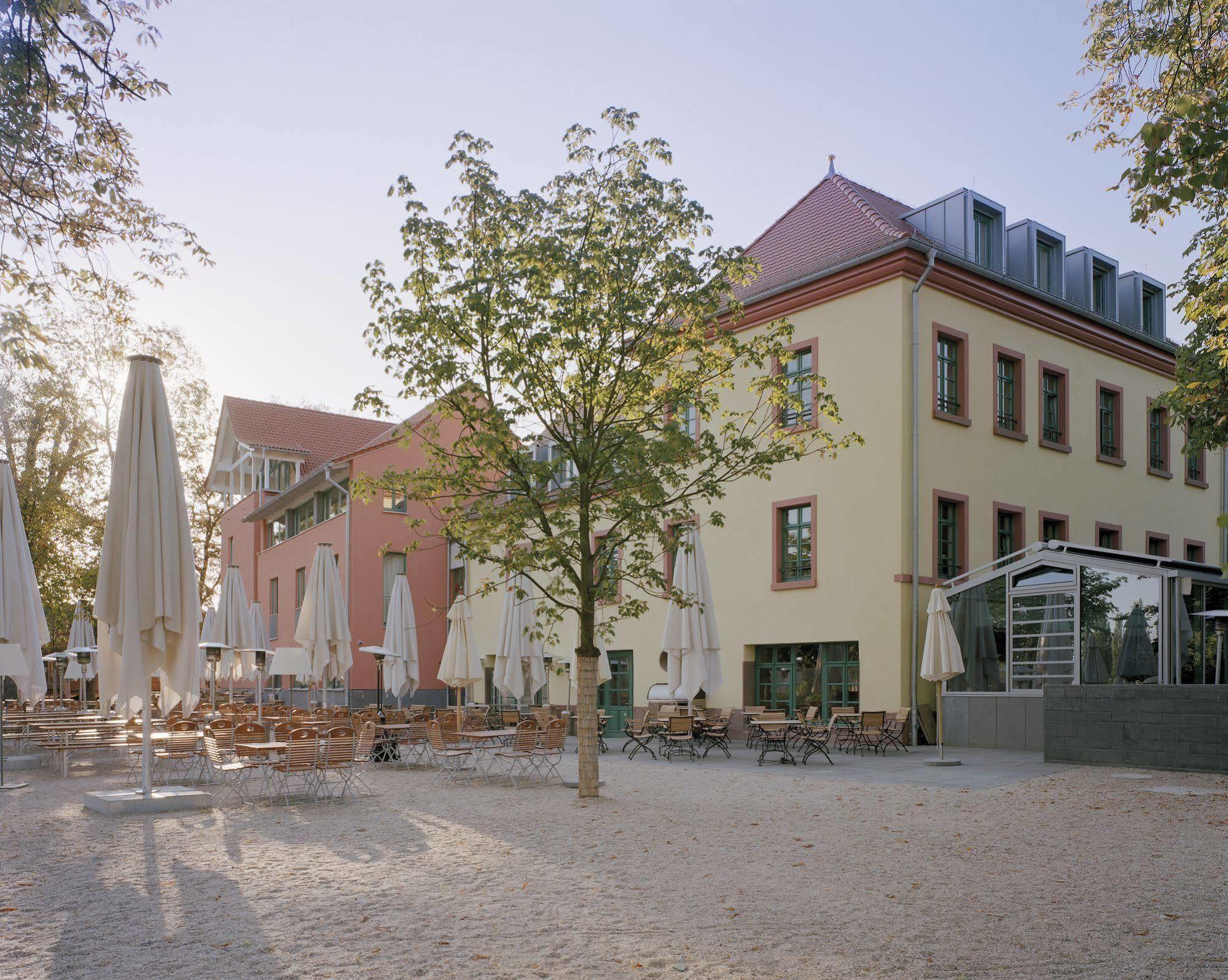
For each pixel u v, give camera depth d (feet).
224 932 21.18
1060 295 81.20
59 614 112.78
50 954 19.72
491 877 26.48
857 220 77.46
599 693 89.97
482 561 42.91
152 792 40.40
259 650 84.33
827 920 21.66
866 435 68.95
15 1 24.85
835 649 70.44
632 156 42.22
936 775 49.60
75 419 105.81
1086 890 24.43
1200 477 97.35
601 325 39.88
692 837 32.37
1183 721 49.37
